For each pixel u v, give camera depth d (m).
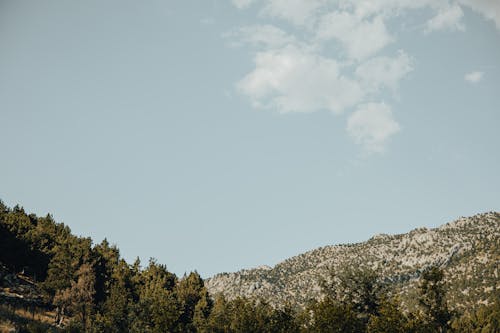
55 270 96.06
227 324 73.69
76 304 86.56
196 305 106.00
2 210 131.50
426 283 57.22
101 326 76.44
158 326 73.56
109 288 103.62
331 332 57.59
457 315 57.22
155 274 129.88
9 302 84.31
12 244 109.62
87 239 133.12
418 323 54.78
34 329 69.94
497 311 110.12
